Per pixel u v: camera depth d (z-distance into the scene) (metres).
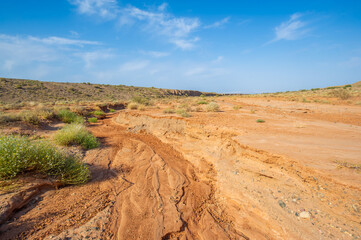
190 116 13.27
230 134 8.31
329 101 22.19
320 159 4.92
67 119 15.39
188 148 9.09
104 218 4.08
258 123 10.55
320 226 3.46
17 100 33.09
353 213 3.41
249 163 6.00
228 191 5.29
